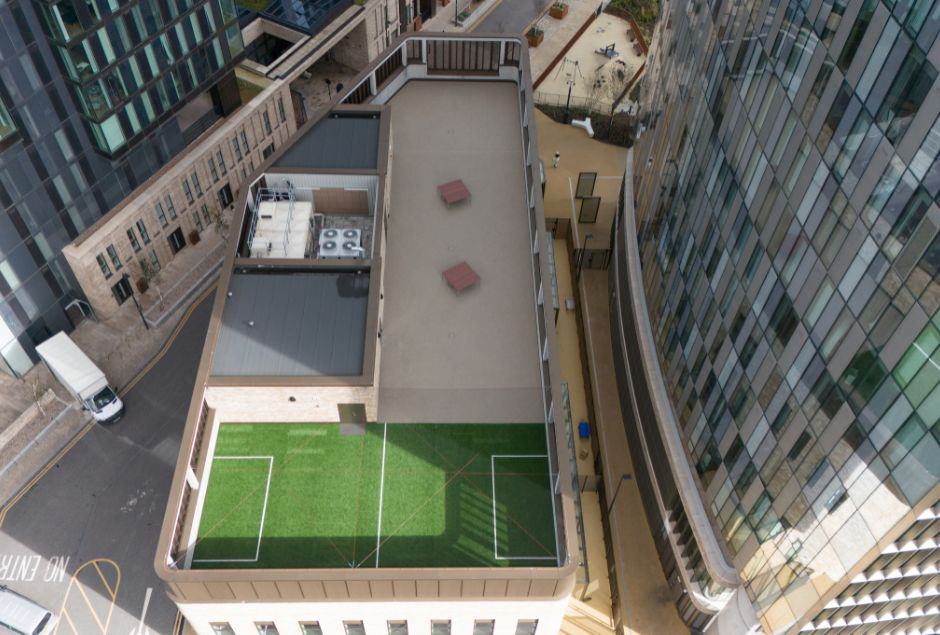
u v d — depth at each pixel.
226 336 39.72
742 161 41.34
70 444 58.47
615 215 72.56
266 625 37.16
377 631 38.22
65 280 63.31
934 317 27.19
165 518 34.59
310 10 80.56
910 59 27.41
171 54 62.00
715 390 44.78
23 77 52.78
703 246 46.81
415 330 44.66
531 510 38.34
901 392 29.31
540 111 87.00
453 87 60.06
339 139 50.12
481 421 41.38
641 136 66.31
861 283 30.88
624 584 52.03
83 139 59.50
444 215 50.88
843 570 35.56
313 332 40.12
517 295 46.75
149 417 60.41
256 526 37.41
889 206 28.98
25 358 62.34
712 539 46.06
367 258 46.38
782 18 36.53
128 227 63.59
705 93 47.31
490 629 38.16
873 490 32.12
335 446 40.38
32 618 48.47
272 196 48.34
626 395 59.88
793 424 36.50
